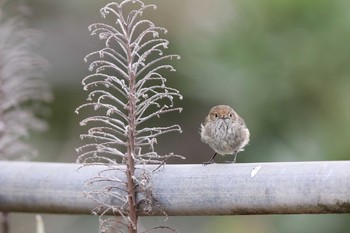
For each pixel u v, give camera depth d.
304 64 12.57
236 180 6.75
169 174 6.92
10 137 9.01
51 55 18.75
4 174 7.73
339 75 12.48
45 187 7.51
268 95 12.76
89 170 7.34
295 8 12.55
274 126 12.77
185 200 6.87
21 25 12.82
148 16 17.83
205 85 13.61
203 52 13.66
